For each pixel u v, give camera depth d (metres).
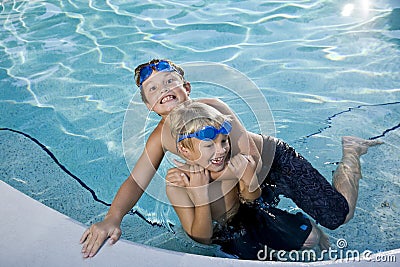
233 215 2.75
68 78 4.25
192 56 4.38
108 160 3.47
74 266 2.24
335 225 2.77
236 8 5.14
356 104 3.77
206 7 5.20
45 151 3.56
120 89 4.07
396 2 5.06
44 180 3.32
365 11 4.95
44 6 5.42
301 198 2.87
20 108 3.96
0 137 3.70
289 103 3.81
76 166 3.44
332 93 3.90
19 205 2.56
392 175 3.13
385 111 3.69
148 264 2.23
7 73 4.36
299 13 4.98
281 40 4.57
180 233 2.83
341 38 4.55
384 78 4.03
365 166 3.20
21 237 2.38
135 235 2.86
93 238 2.37
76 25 4.99
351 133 3.50
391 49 4.36
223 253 2.62
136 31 4.82
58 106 3.96
